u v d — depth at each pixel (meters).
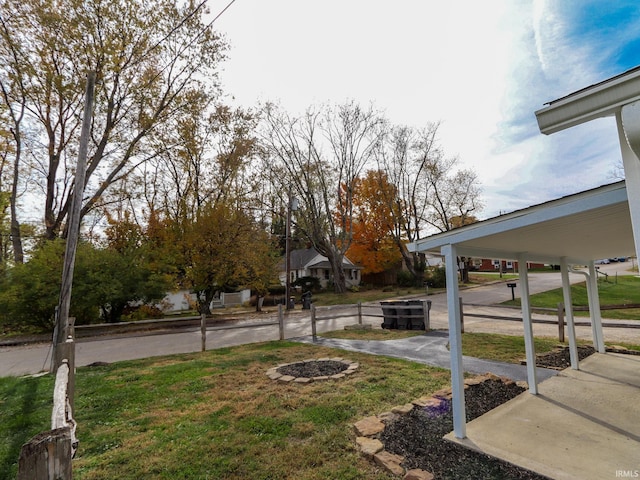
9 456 2.92
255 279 16.39
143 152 16.09
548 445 2.79
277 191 23.31
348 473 2.47
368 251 28.20
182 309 20.56
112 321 12.96
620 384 4.24
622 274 25.64
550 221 2.46
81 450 2.96
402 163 25.98
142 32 13.52
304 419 3.45
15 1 11.71
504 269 45.53
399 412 3.46
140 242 15.22
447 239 3.11
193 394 4.43
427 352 6.50
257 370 5.52
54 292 11.16
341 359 6.03
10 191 16.73
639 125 1.59
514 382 4.41
